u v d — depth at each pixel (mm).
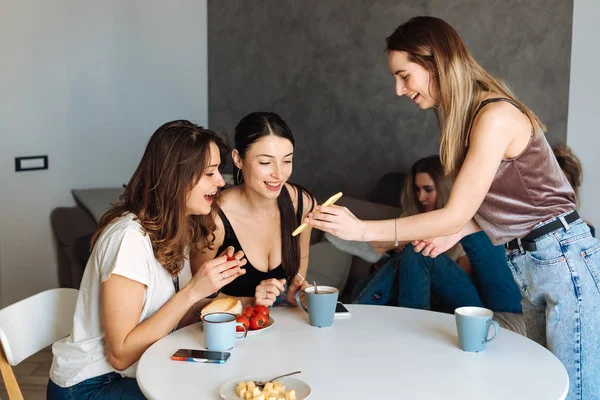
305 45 4105
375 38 3803
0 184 3924
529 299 1990
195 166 1837
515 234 1912
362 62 3873
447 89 1832
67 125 4137
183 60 4531
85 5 4109
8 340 1862
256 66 4359
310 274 3152
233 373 1562
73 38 4090
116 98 4301
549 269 1881
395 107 3777
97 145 4273
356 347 1719
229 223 2191
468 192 1779
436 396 1440
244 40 4391
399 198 3484
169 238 1854
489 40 3445
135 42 4324
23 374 3332
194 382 1515
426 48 1828
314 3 4031
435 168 2998
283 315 1984
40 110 4023
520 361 1627
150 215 1859
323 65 4043
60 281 4105
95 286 1840
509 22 3375
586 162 3232
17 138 3955
